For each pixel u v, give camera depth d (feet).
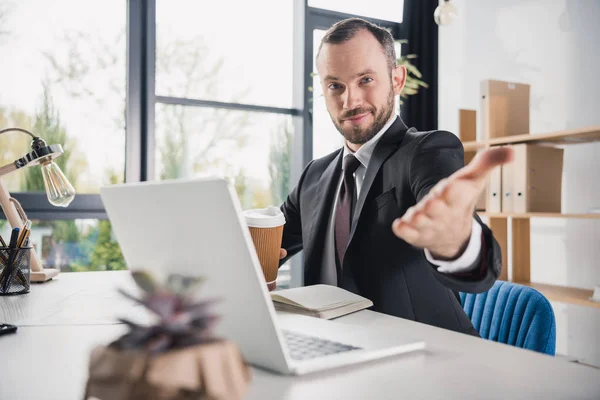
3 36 8.73
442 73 11.81
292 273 10.99
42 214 8.89
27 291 4.26
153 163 9.66
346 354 2.35
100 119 9.37
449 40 11.58
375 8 11.64
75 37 9.20
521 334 4.00
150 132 9.61
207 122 10.30
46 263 9.07
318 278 4.95
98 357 1.33
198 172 10.23
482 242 2.81
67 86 9.14
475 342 2.80
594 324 8.55
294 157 11.03
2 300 3.93
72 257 9.24
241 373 1.36
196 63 10.21
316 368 2.24
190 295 1.41
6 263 4.15
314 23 10.96
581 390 2.03
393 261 4.35
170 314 1.32
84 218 9.18
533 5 9.59
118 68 9.50
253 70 10.69
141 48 9.60
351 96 4.68
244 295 2.06
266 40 10.80
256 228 4.01
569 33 8.95
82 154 9.25
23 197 8.77
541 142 8.50
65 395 1.95
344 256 4.51
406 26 11.85
